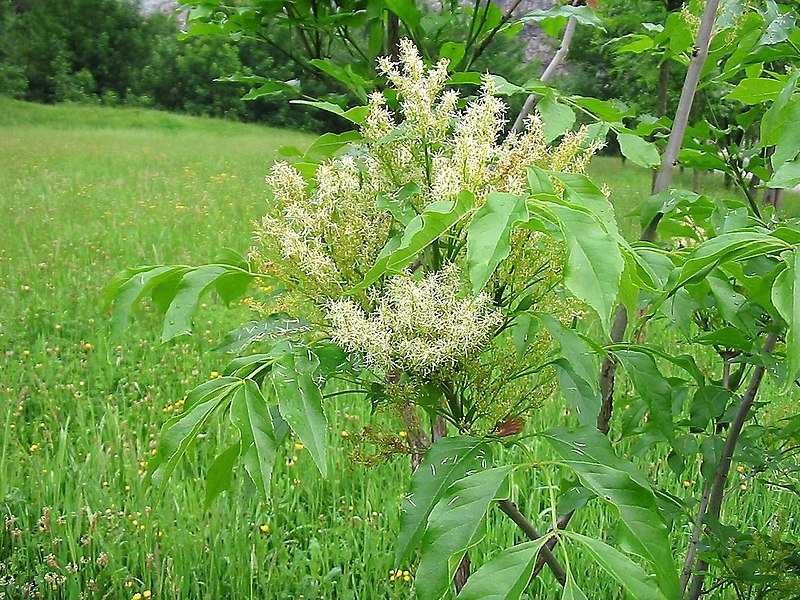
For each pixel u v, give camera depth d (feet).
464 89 10.80
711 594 9.91
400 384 4.64
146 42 142.61
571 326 5.42
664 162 6.23
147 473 4.51
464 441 4.40
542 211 3.59
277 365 4.34
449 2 7.34
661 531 3.64
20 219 31.76
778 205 8.40
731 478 12.57
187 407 4.40
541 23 7.55
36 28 135.85
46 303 20.47
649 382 5.14
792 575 6.47
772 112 4.75
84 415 14.16
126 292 5.31
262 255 4.97
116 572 10.30
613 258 3.33
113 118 101.30
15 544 10.84
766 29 6.26
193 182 44.96
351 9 6.88
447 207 3.68
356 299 4.72
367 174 4.96
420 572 3.59
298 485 12.30
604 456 4.25
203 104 135.85
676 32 6.85
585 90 48.42
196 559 10.57
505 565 3.43
